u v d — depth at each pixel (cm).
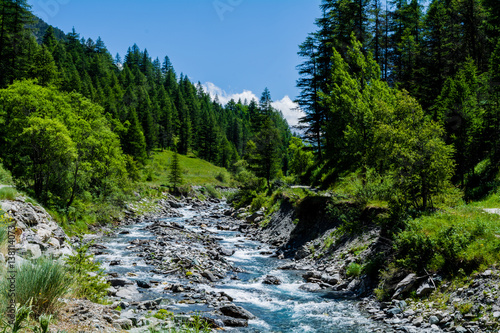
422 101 4284
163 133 12138
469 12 4475
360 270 1574
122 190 4575
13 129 3055
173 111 13438
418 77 4516
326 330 1052
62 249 1722
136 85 14675
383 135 1812
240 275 1867
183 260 1942
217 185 9675
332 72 3147
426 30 5047
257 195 4850
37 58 5606
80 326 659
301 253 2227
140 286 1484
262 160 5359
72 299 840
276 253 2422
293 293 1512
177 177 7600
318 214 2497
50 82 5612
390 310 1138
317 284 1623
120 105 11638
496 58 3114
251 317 1170
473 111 2955
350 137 2325
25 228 1581
